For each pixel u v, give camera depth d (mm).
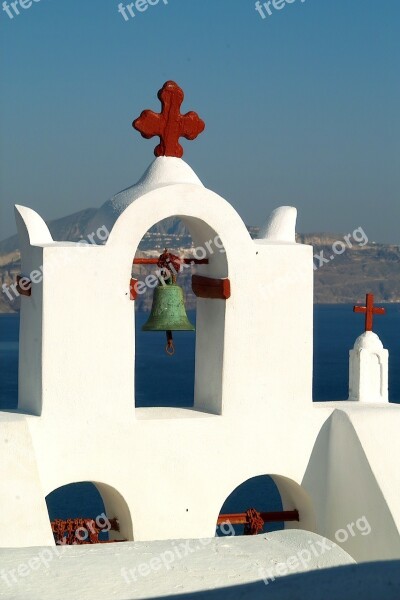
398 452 21875
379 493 21281
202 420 21344
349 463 21906
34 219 21562
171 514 21125
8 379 147250
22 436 19828
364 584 11133
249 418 21656
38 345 20547
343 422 22016
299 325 21859
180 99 21672
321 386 137375
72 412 20547
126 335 20812
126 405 20859
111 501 21562
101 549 13320
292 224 22891
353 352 23625
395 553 20828
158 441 21047
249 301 21469
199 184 21484
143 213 20672
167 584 12195
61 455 20453
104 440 20703
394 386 139125
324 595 10969
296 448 22031
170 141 21641
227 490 21484
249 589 11242
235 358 21500
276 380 21812
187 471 21219
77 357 20547
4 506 18938
